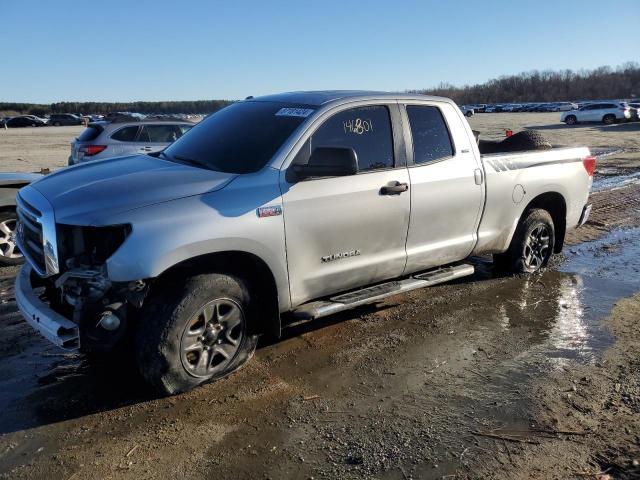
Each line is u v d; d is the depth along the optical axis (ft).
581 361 14.35
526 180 19.39
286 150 13.64
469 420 11.70
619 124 127.13
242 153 14.06
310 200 13.66
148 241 11.44
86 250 11.87
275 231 13.11
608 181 43.52
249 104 16.47
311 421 11.66
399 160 15.70
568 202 21.39
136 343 12.05
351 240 14.70
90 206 11.72
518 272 20.88
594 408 12.15
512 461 10.37
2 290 19.49
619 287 19.97
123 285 11.63
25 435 11.14
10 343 15.31
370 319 17.12
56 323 11.27
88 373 13.67
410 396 12.66
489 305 18.28
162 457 10.50
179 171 13.43
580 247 25.25
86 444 10.87
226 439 11.05
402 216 15.64
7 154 77.77
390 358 14.52
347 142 14.74
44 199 12.50
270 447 10.79
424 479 9.89
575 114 131.95
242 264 13.51
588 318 17.19
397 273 16.22
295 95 15.93
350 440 11.02
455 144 17.19
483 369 13.94
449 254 17.49
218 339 12.90
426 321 16.98
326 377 13.51
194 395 12.65
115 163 14.92
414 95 16.57
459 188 17.06
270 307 13.75
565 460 10.41
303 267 13.89
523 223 20.22
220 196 12.53
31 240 13.50
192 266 12.71
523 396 12.64
